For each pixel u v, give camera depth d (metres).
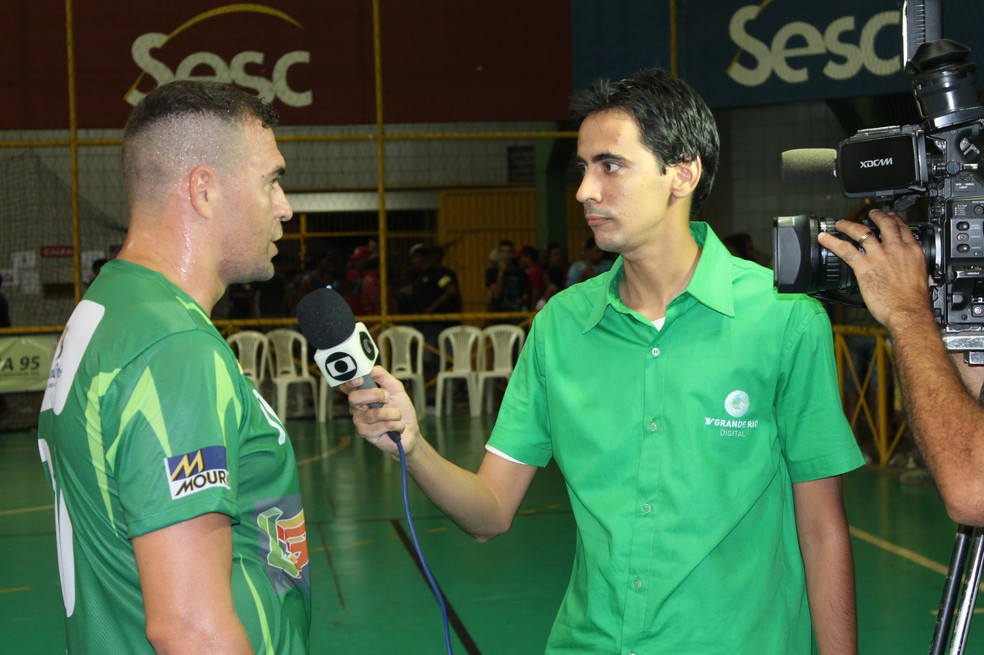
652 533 1.94
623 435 1.99
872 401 8.33
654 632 1.92
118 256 1.74
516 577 5.30
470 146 18.41
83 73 9.78
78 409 1.58
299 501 1.82
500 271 13.12
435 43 10.17
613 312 2.04
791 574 2.03
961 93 1.78
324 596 5.04
